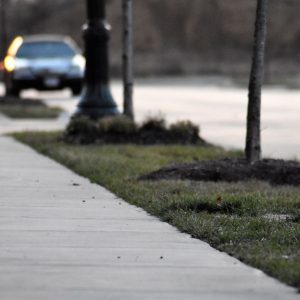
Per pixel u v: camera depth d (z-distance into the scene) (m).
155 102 80.06
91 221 22.58
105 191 27.50
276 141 45.84
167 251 19.25
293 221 22.41
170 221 22.52
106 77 42.56
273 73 159.62
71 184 28.86
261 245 19.52
